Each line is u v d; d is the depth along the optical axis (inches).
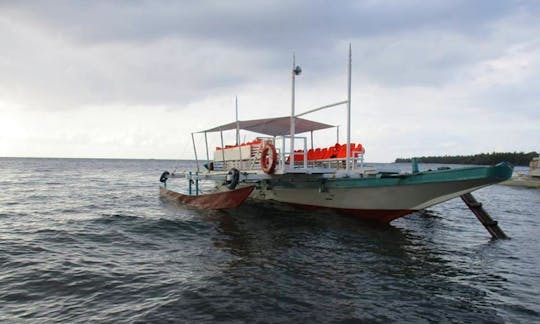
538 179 1539.1
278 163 567.2
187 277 273.9
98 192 1008.2
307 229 463.8
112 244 378.0
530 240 451.5
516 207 840.3
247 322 203.8
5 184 1241.4
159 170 3169.3
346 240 410.3
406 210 473.7
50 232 426.6
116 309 216.1
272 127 673.0
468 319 219.3
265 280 270.8
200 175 698.8
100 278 267.6
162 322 200.2
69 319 202.4
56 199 813.2
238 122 605.0
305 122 628.4
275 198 675.4
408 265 324.2
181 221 498.9
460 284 279.0
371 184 479.2
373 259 338.3
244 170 600.4
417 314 224.1
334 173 525.3
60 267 291.3
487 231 501.0
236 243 389.4
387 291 259.6
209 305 223.6
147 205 706.8
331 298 242.5
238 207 631.2
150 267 298.7
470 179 389.4
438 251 377.7
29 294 236.2
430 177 423.5
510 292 264.4
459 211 704.4
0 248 345.1
